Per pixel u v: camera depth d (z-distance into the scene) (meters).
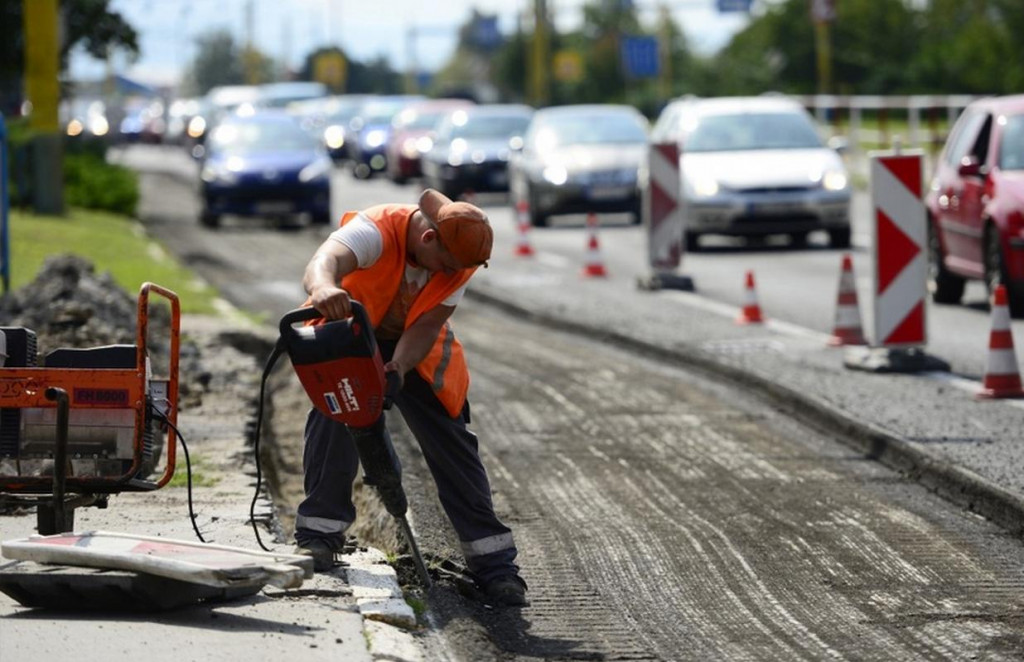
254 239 74.75
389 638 16.06
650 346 38.97
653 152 51.69
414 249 17.53
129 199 83.12
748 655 16.81
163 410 18.83
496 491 24.55
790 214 62.72
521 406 31.69
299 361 16.78
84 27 91.19
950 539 21.50
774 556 20.72
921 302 34.25
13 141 71.94
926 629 17.66
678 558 20.70
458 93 194.00
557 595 19.09
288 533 23.72
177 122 189.38
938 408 29.45
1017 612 18.25
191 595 16.47
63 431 17.52
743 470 25.81
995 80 179.62
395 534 21.69
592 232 57.09
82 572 15.91
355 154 133.88
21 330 18.69
